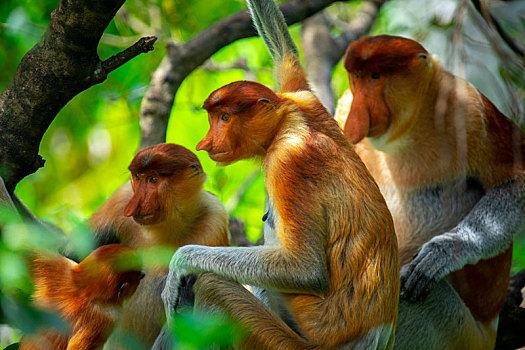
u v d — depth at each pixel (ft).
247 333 28.04
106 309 29.50
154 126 42.39
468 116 36.65
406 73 36.32
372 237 28.53
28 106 27.86
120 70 50.47
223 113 29.63
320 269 28.04
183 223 34.45
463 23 29.04
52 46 27.25
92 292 29.48
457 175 37.19
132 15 52.60
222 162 30.09
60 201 50.72
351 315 28.12
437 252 35.19
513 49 28.14
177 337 19.79
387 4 55.11
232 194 51.34
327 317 28.32
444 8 40.78
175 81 42.88
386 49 36.47
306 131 29.22
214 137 29.71
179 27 53.11
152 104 42.57
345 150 29.58
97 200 48.55
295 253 28.02
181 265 29.37
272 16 35.27
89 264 29.86
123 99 52.24
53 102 28.02
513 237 36.32
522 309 40.63
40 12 44.83
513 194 36.58
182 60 42.98
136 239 34.73
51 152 52.47
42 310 17.51
